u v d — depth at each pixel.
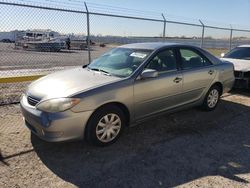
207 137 4.77
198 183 3.36
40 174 3.49
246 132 5.06
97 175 3.49
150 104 4.69
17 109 6.10
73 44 12.33
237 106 6.71
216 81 6.01
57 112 3.72
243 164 3.86
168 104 5.04
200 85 5.63
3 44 12.37
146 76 4.43
